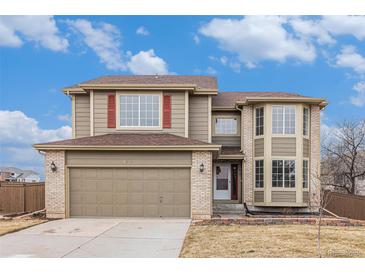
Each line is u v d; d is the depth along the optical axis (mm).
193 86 17750
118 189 15398
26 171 66188
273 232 11867
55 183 15250
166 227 12891
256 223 13828
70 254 8992
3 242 10375
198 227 12930
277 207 19078
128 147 15109
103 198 15383
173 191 15281
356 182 30484
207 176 15078
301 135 19094
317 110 19828
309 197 18516
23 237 11102
